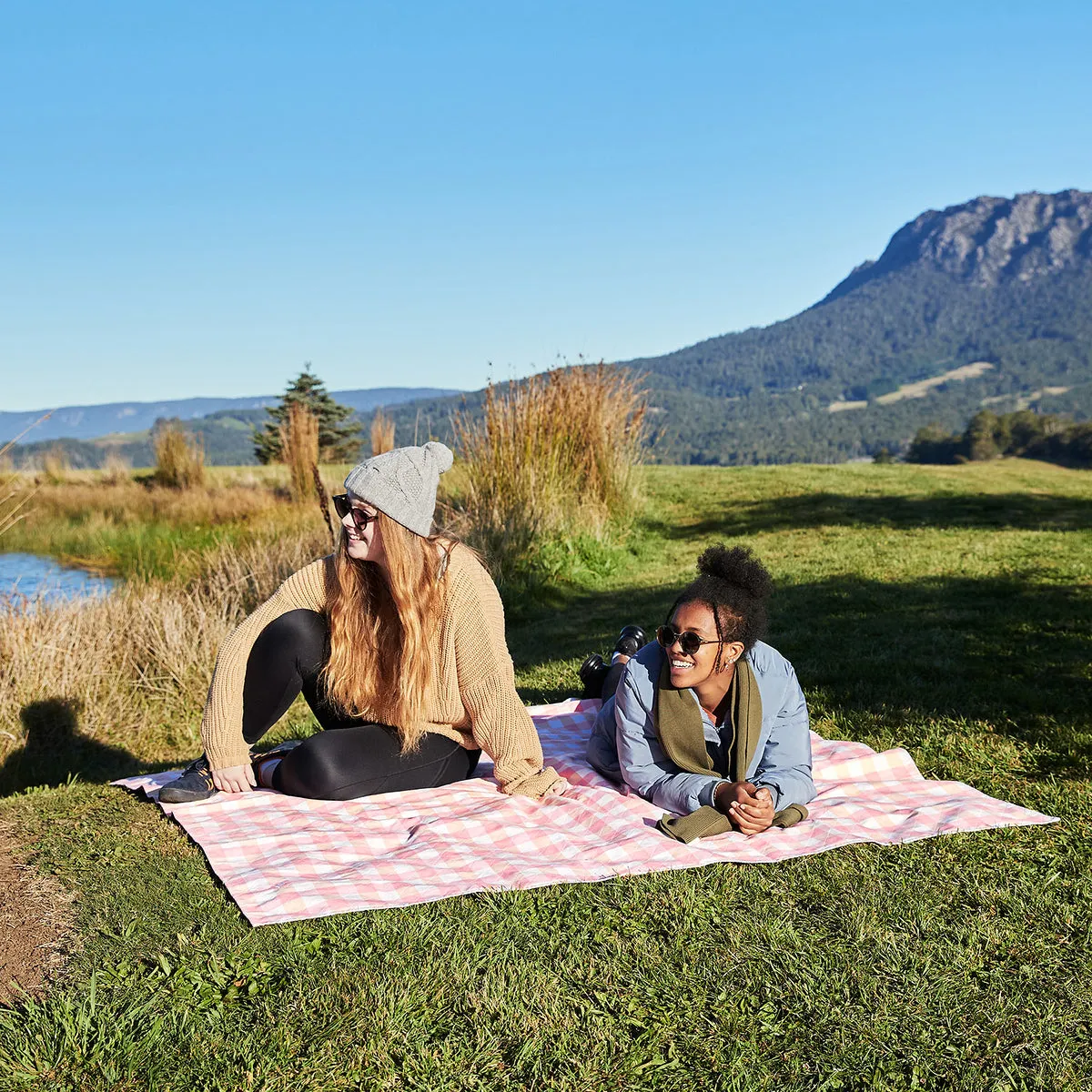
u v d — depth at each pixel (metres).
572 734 3.90
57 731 5.29
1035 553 9.18
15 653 5.40
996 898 2.46
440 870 2.58
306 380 27.20
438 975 2.10
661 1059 1.85
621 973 2.13
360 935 2.26
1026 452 111.12
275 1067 1.81
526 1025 1.94
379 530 2.90
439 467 3.02
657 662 3.00
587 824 2.93
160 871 2.60
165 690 5.91
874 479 17.42
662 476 18.44
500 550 8.98
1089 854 2.74
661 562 10.43
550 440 10.41
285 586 3.11
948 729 4.05
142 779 3.42
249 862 2.61
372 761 3.07
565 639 6.96
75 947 2.22
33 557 15.02
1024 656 5.30
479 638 3.09
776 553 10.23
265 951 2.20
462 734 3.27
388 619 3.03
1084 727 4.00
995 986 2.10
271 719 3.15
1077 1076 1.82
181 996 2.03
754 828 2.79
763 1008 2.01
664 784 2.96
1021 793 3.30
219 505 16.83
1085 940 2.28
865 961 2.18
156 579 9.39
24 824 2.97
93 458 22.05
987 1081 1.80
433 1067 1.82
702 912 2.39
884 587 7.74
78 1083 1.77
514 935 2.26
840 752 3.59
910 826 2.92
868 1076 1.81
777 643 5.91
